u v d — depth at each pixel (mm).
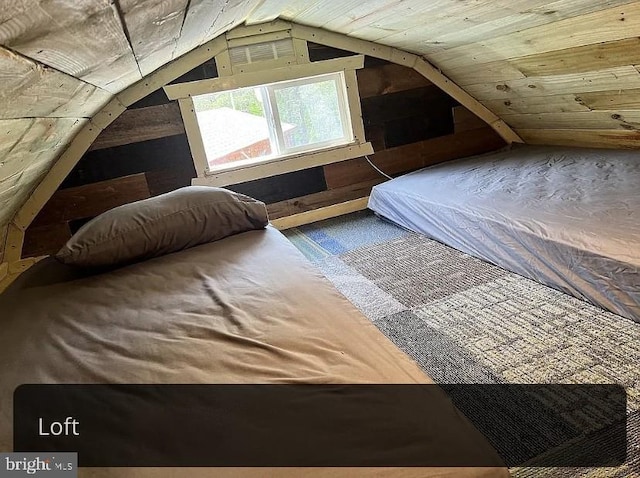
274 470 791
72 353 1282
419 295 2197
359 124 3514
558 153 3145
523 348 1673
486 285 2172
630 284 1645
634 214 1868
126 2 932
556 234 1930
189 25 1792
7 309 1652
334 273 2598
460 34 2625
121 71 1908
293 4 2623
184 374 1107
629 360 1515
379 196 3314
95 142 3016
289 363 1095
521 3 1974
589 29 2049
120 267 1943
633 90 2357
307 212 3588
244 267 1754
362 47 3365
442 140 3730
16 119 1237
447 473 763
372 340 1170
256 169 3375
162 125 3127
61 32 856
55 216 3027
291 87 3389
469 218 2420
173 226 1996
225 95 3299
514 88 3061
